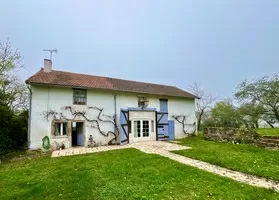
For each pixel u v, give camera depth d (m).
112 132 14.96
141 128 16.12
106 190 4.95
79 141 14.11
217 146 12.35
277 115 22.02
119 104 15.59
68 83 13.35
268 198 4.59
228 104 31.92
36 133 12.08
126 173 6.38
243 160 8.14
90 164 7.70
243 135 13.51
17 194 5.09
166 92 18.73
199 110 32.78
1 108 12.52
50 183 5.72
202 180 5.71
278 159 8.35
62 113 13.05
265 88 22.34
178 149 11.29
